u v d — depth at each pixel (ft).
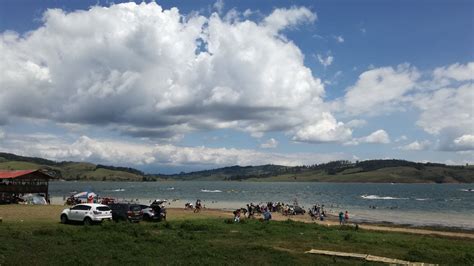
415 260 77.46
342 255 78.13
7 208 194.18
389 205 363.97
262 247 82.23
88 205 126.93
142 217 142.82
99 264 63.82
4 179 235.81
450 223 215.51
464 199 472.03
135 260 67.26
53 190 634.43
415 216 255.29
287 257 74.79
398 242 103.91
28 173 239.91
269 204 264.31
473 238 142.72
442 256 82.38
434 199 470.39
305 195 558.15
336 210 300.20
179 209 249.55
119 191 645.10
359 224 196.03
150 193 578.66
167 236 97.91
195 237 98.68
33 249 74.49
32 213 165.78
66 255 69.62
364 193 634.43
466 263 76.89
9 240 83.56
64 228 109.81
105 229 106.52
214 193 601.21
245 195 544.21
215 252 77.00
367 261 74.23
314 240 101.19
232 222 144.66
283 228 127.75
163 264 64.95
